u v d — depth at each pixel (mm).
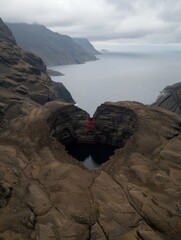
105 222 31078
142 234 29516
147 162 42156
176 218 31531
